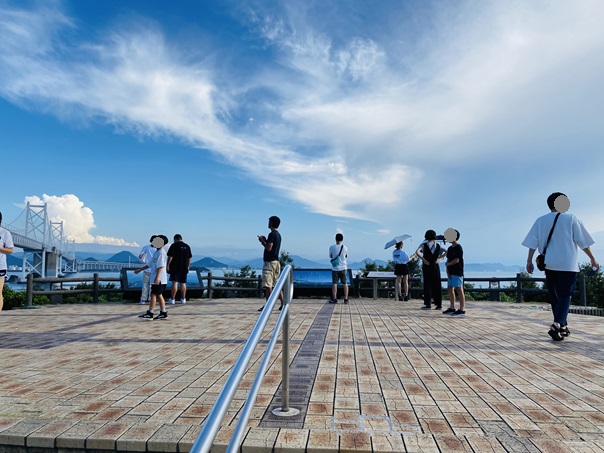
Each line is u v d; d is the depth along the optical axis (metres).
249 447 2.49
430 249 10.43
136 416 2.96
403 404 3.21
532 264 6.26
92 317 8.85
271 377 3.97
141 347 5.42
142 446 2.56
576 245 5.91
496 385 3.71
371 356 4.87
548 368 4.32
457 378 3.94
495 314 9.38
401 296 13.59
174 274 12.08
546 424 2.82
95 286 12.81
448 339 6.00
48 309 10.77
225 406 1.49
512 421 2.87
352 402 3.25
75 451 2.59
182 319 8.32
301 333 6.48
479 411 3.06
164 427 2.76
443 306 11.46
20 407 3.14
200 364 4.49
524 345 5.57
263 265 9.62
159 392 3.50
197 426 2.78
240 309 10.39
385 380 3.87
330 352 5.09
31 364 4.52
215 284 15.35
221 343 5.68
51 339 6.07
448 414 3.00
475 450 2.44
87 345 5.58
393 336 6.23
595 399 3.34
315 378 3.93
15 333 6.63
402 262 13.24
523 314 9.42
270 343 2.53
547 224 6.02
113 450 2.57
